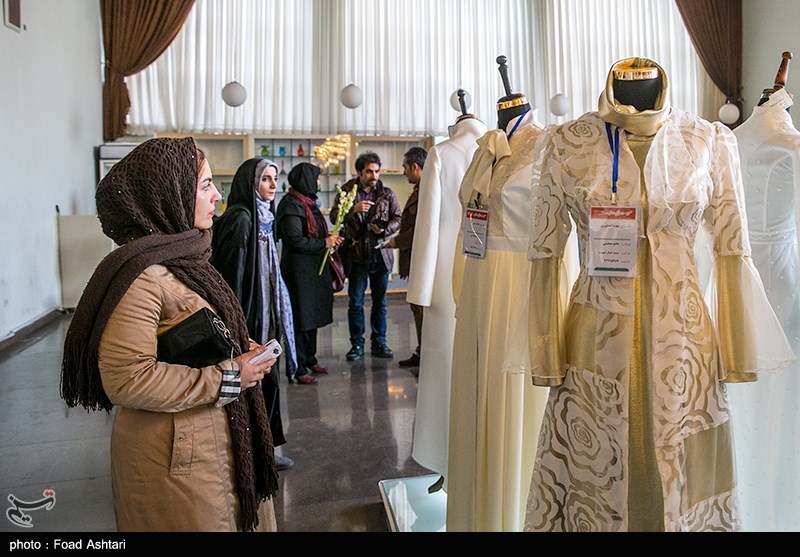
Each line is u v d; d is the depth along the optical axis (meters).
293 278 4.45
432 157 2.48
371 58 9.26
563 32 9.86
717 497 1.46
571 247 2.03
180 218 1.36
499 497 1.95
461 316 2.08
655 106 1.45
